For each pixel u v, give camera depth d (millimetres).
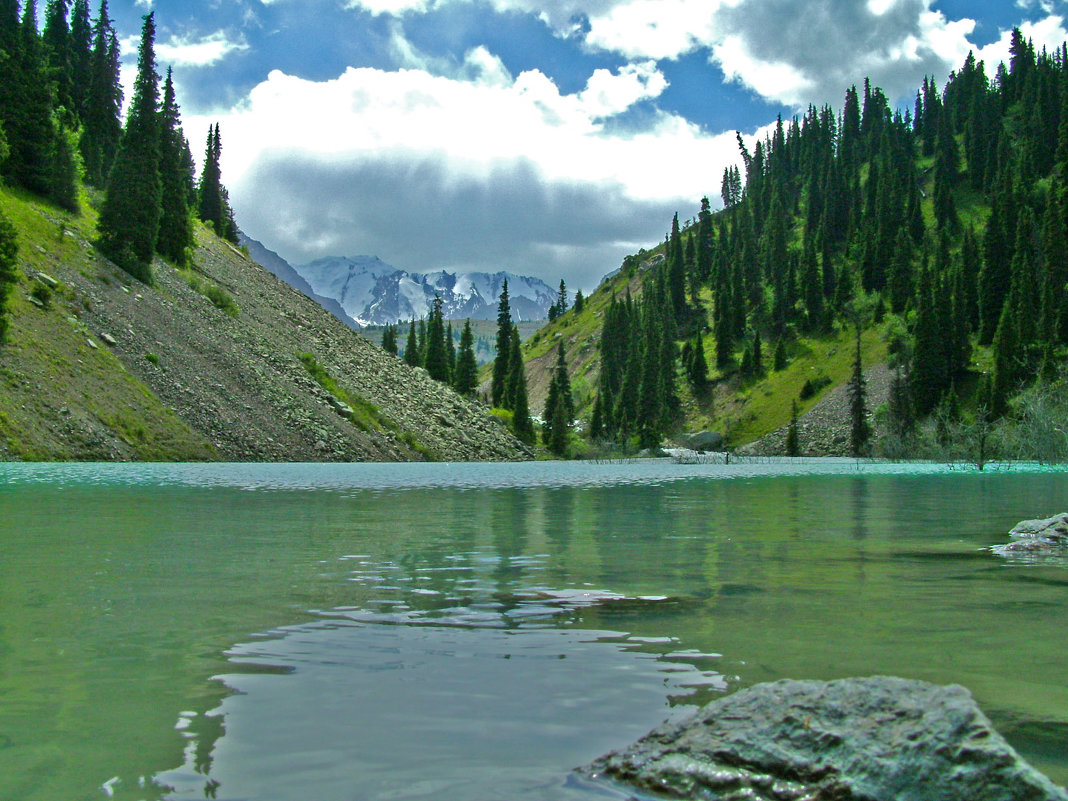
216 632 5605
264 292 97188
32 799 2838
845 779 2949
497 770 3164
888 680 3479
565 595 7195
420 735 3562
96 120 113250
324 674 4531
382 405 86625
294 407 68625
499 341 148750
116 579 7930
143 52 72500
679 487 31562
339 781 3045
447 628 5773
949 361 130875
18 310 52312
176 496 21281
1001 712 3795
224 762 3221
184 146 115750
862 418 133000
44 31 106750
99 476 31016
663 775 3094
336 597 7031
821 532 13391
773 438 150250
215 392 62531
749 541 12031
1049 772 3047
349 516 16375
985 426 68938
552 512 18125
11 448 42438
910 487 31328
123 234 70312
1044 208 171000
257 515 16094
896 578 8172
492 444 98375
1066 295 126062
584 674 4516
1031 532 11922
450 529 13820
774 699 3498
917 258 187625
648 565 9250
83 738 3488
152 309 66625
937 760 2912
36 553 9883
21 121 73000
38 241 62500
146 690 4199
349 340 101000
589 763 3256
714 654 4973
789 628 5773
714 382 181750
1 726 3639
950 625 5809
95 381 52781
